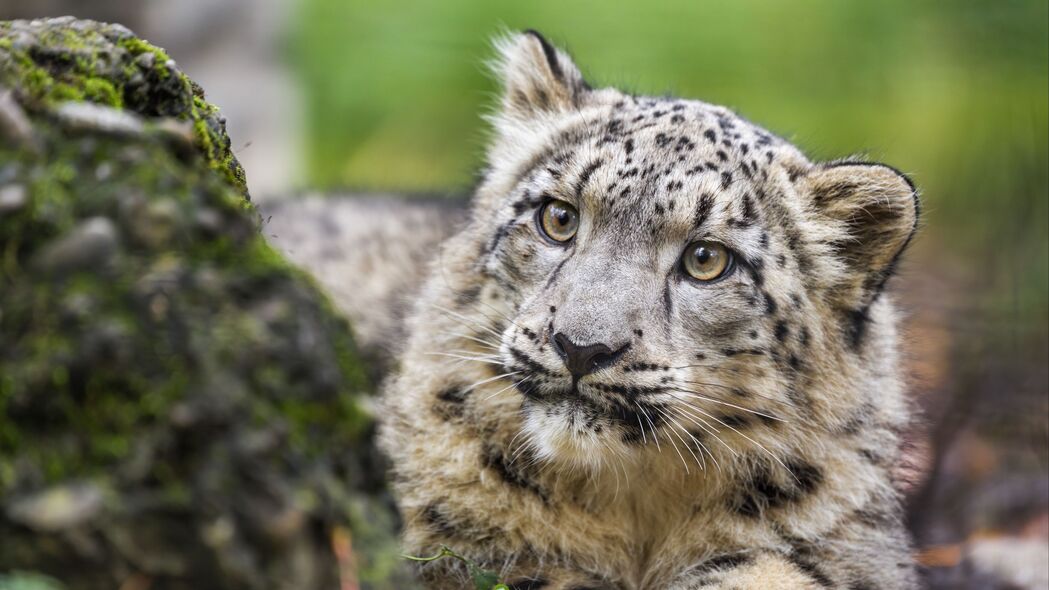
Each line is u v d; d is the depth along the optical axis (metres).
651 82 27.66
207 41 21.14
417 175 26.75
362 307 12.53
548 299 8.87
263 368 4.48
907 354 11.45
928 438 13.60
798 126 26.91
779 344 9.36
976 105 20.80
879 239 9.95
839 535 9.66
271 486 4.36
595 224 9.16
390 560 4.84
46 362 4.30
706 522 9.67
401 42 29.20
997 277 18.02
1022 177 18.97
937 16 22.66
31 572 4.26
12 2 18.38
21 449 4.29
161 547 4.26
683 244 9.08
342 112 28.44
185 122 5.69
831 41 29.11
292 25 23.52
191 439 4.30
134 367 4.32
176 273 4.48
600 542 9.66
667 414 8.80
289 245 13.49
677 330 8.95
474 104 28.69
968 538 12.95
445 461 9.55
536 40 10.88
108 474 4.26
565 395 8.69
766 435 9.45
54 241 4.51
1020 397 15.29
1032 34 19.30
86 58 5.36
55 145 4.75
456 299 10.10
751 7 30.11
